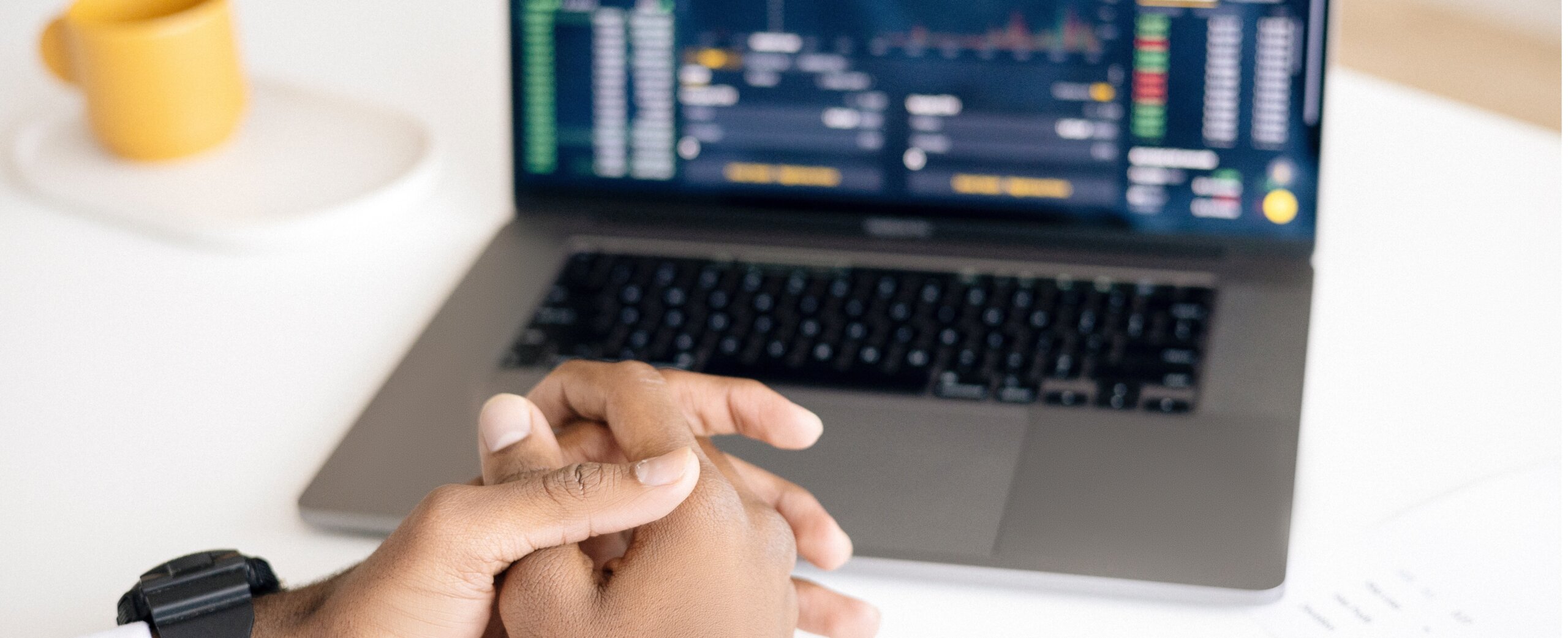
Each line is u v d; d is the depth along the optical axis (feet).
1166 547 2.19
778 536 1.95
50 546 2.32
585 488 1.81
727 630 1.84
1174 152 3.04
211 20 3.23
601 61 3.21
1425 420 2.50
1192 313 2.81
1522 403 2.53
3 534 2.34
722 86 3.19
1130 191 3.08
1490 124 3.52
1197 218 3.06
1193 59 2.99
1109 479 2.35
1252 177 3.01
